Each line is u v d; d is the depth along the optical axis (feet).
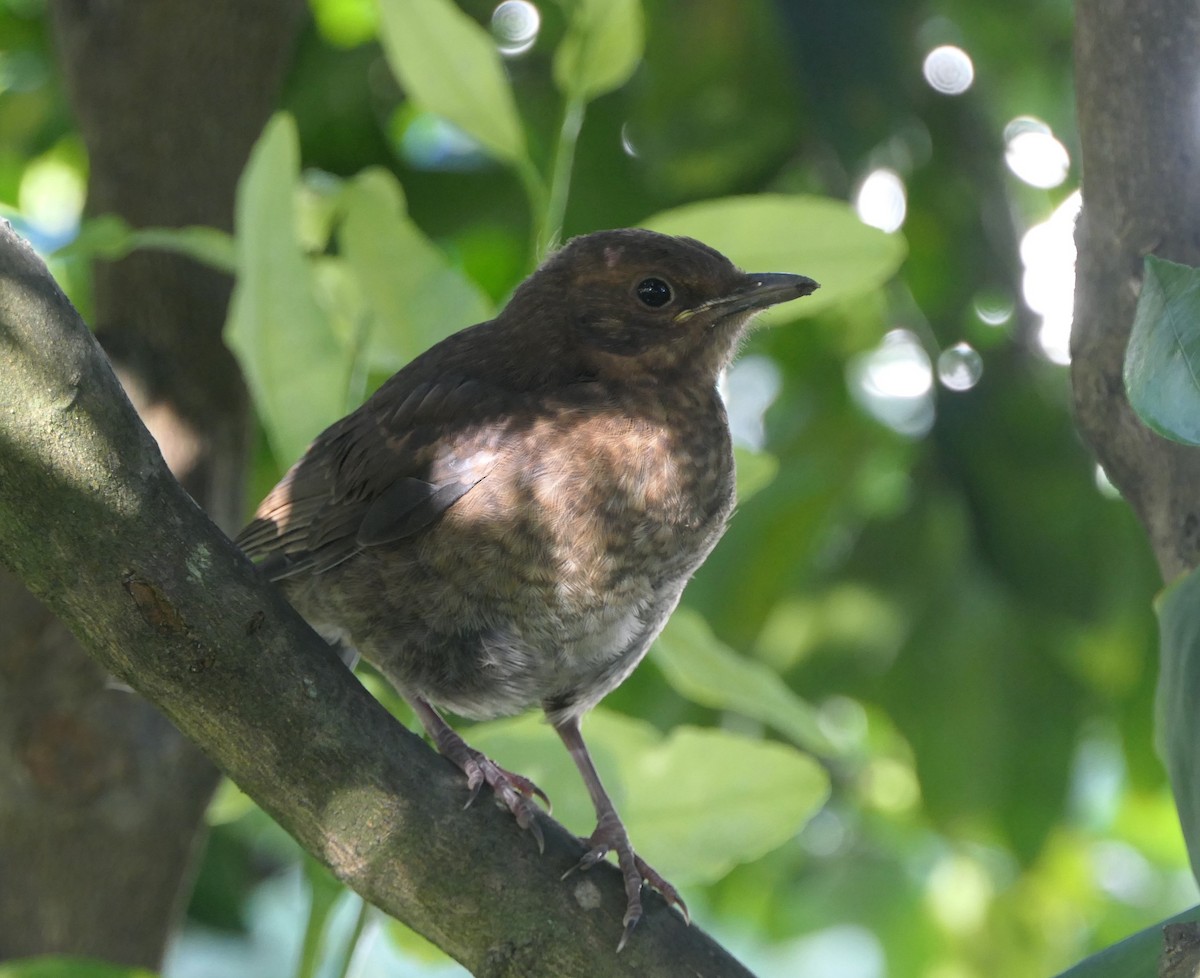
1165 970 13.80
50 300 15.12
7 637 25.85
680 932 17.66
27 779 25.89
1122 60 17.07
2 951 26.12
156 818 26.48
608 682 24.76
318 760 16.94
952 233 32.81
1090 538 31.42
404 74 24.17
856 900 39.91
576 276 25.99
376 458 24.30
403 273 23.26
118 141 28.48
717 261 25.75
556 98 34.40
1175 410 13.14
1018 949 38.75
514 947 17.26
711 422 25.27
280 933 40.52
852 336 36.99
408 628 23.71
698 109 33.99
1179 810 14.75
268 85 29.04
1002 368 32.19
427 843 17.26
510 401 24.40
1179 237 16.83
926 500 34.47
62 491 15.33
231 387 28.30
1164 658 15.02
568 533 23.30
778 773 22.48
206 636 16.16
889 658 34.22
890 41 29.99
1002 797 33.12
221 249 24.38
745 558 33.50
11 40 38.45
